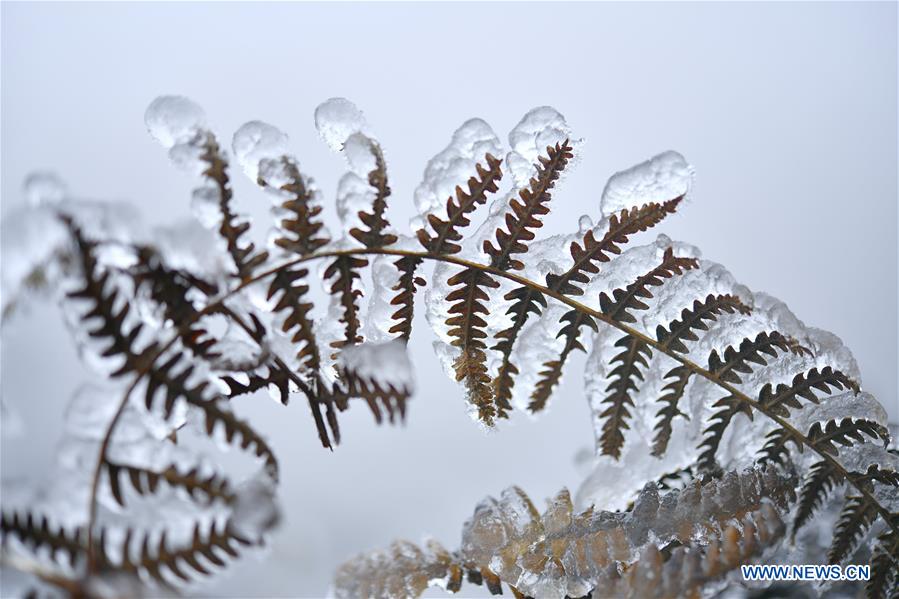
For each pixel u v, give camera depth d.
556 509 0.21
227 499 0.16
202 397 0.17
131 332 0.17
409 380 0.18
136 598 0.15
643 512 0.21
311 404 0.20
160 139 0.19
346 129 0.21
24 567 0.15
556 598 0.21
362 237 0.20
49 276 0.17
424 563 0.19
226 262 0.19
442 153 0.21
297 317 0.20
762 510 0.20
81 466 0.17
